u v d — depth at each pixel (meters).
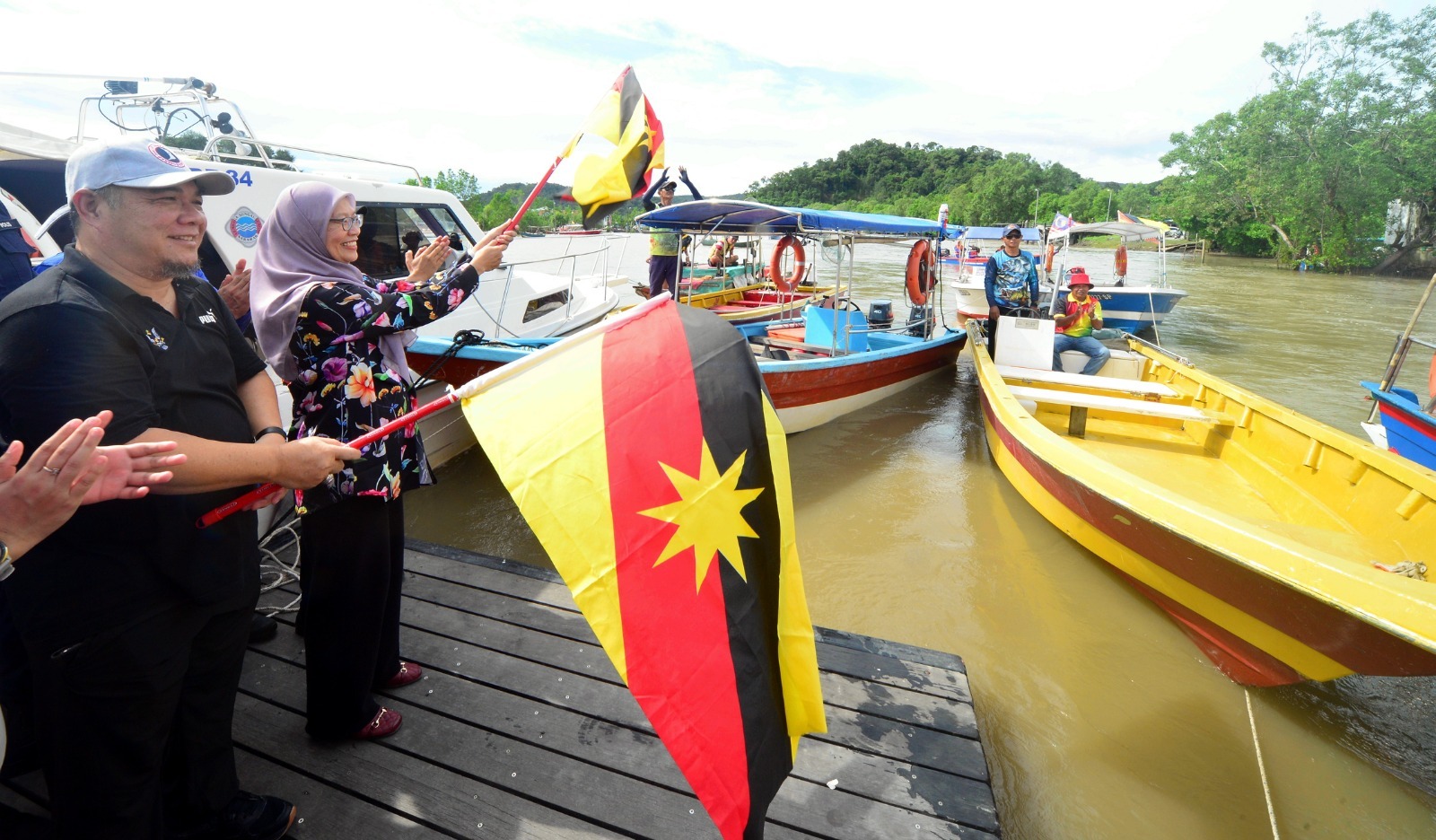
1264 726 3.12
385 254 5.57
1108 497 3.61
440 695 2.57
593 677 2.69
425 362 5.20
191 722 1.72
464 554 3.60
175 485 1.38
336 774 2.20
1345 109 37.81
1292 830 2.61
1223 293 20.45
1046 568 4.39
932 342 8.11
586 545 1.54
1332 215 34.81
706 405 1.68
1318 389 9.37
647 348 1.72
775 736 1.63
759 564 1.68
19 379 1.28
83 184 1.36
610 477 1.58
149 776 1.59
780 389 6.21
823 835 2.09
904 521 5.04
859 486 5.67
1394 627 2.42
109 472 1.19
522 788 2.18
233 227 4.24
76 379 1.29
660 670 1.52
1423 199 33.31
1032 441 4.52
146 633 1.48
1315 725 3.12
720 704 1.55
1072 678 3.42
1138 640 3.71
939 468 6.03
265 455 1.49
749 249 13.66
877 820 2.14
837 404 7.05
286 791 2.14
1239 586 3.04
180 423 1.52
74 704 1.46
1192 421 5.73
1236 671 3.38
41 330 1.28
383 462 1.98
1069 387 6.46
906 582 4.26
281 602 3.13
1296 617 2.85
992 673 3.46
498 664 2.75
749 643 1.62
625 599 1.53
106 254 1.42
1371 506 3.76
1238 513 4.39
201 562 1.55
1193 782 2.82
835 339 7.33
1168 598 3.72
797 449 6.51
